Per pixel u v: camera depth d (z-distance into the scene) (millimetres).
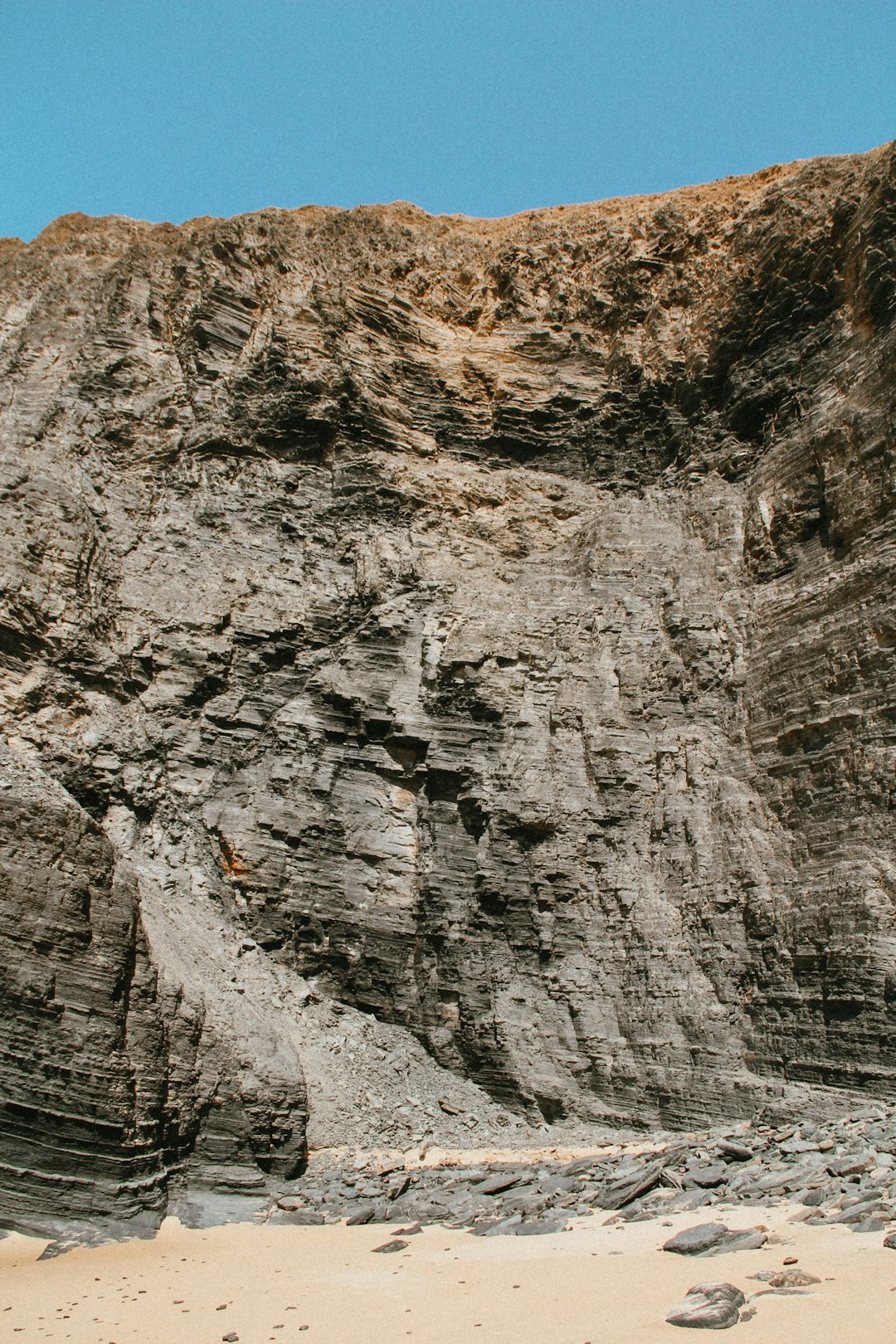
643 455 29188
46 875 13133
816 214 27484
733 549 24516
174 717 22797
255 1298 9031
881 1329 6215
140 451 26922
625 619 24156
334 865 21266
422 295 32531
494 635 23672
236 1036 15305
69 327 30031
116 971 13242
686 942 18797
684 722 22047
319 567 26000
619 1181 12219
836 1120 13773
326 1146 16047
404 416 29359
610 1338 6738
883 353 22828
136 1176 12203
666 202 32625
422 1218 12133
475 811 21609
